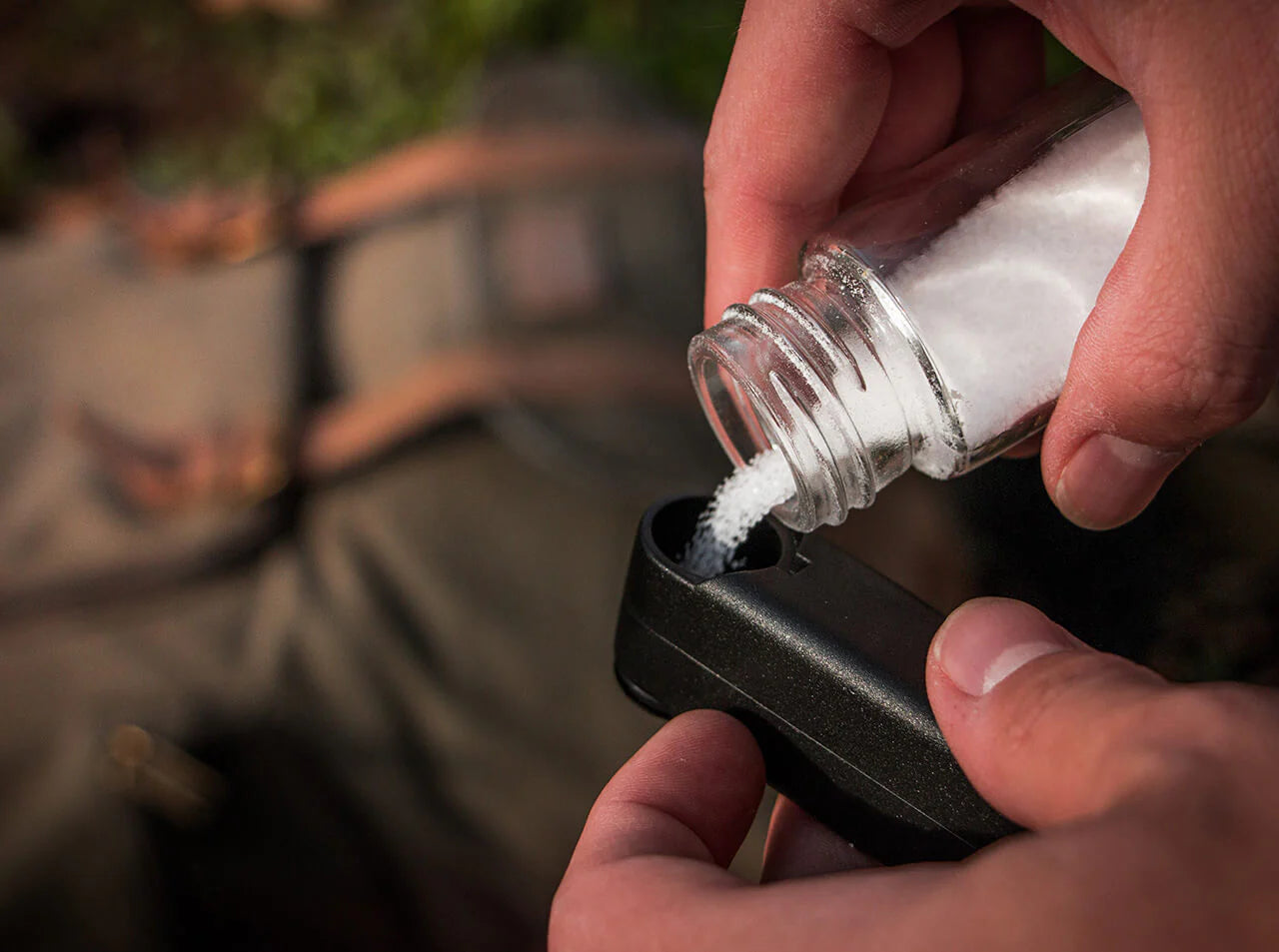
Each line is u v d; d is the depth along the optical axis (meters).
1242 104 0.19
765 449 0.24
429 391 0.33
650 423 0.33
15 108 0.54
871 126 0.24
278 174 0.54
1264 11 0.19
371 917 0.31
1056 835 0.17
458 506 0.32
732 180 0.25
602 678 0.32
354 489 0.32
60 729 0.30
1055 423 0.22
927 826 0.21
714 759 0.21
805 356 0.22
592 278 0.35
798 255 0.25
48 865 0.30
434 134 0.54
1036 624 0.20
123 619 0.31
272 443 0.33
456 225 0.36
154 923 0.30
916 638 0.22
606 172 0.38
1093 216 0.23
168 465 0.33
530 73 0.43
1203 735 0.18
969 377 0.22
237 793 0.30
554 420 0.33
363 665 0.31
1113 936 0.17
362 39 0.58
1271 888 0.17
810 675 0.22
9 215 0.48
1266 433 0.34
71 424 0.33
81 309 0.36
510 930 0.31
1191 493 0.33
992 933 0.17
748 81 0.24
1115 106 0.23
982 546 0.33
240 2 0.60
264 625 0.31
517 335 0.34
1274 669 0.30
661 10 0.54
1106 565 0.32
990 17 0.26
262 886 0.31
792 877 0.23
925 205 0.23
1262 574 0.31
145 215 0.40
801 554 0.23
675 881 0.19
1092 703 0.18
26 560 0.31
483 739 0.31
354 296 0.36
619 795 0.21
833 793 0.22
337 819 0.31
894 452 0.22
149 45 0.59
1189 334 0.20
